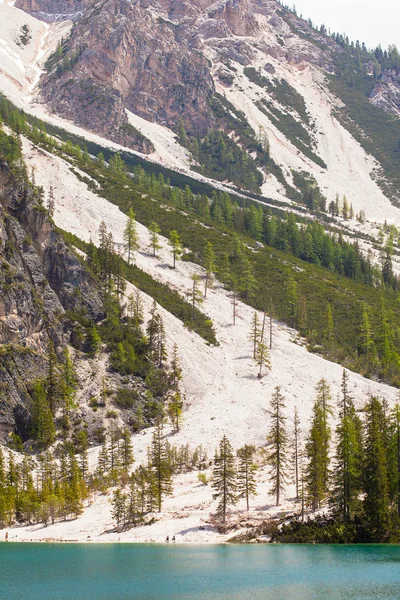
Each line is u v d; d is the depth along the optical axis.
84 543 110.31
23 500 121.50
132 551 102.88
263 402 166.62
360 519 110.38
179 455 140.88
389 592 78.94
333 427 156.25
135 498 120.88
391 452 114.25
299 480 120.62
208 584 83.88
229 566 92.44
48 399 154.38
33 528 119.50
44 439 146.50
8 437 145.88
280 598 77.44
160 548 105.12
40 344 164.00
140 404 162.38
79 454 145.62
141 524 115.44
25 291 165.25
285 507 118.06
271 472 123.56
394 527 108.88
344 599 76.44
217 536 110.62
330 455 138.25
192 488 128.75
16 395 150.62
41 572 90.75
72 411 154.75
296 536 108.06
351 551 100.50
